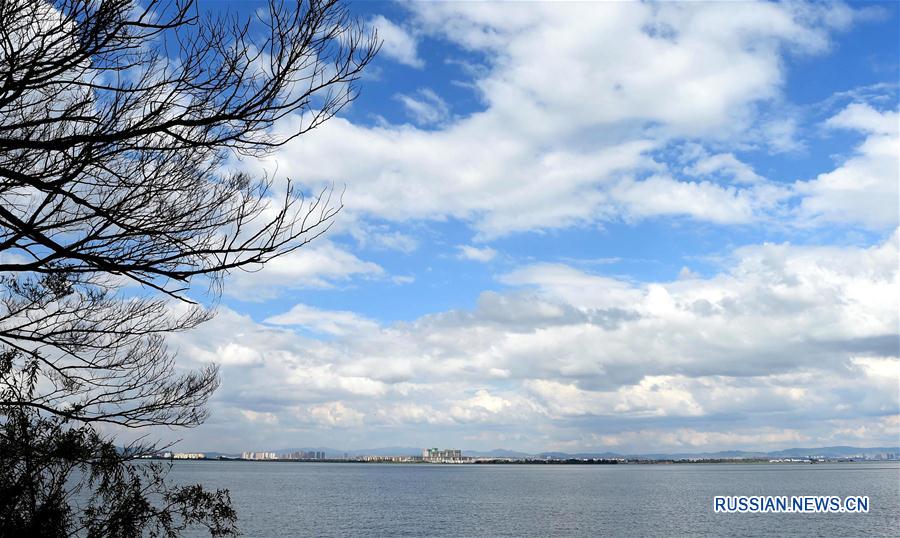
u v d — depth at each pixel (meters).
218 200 6.36
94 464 8.06
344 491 129.12
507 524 67.31
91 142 5.48
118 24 5.36
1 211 5.50
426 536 57.31
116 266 5.96
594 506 91.50
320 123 6.15
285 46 5.76
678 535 58.78
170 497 9.01
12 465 7.44
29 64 5.21
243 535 56.47
